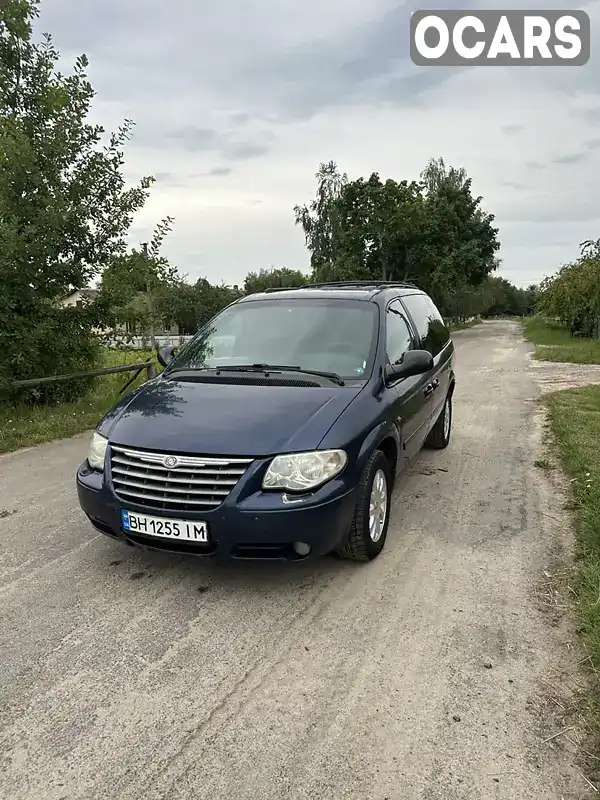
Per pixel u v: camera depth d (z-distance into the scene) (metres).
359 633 3.12
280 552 3.28
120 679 2.79
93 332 9.92
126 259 9.66
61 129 9.10
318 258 43.38
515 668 2.81
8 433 7.59
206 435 3.38
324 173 42.47
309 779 2.21
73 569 3.89
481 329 47.56
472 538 4.27
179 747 2.38
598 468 5.46
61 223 8.59
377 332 4.56
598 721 2.46
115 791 2.18
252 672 2.82
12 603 3.47
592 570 3.56
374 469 3.77
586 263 26.20
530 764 2.26
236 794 2.16
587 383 11.73
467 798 2.12
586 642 2.95
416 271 36.66
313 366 4.33
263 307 5.07
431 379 5.61
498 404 9.81
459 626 3.16
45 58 9.48
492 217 42.66
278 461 3.25
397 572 3.77
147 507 3.33
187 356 4.80
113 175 9.56
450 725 2.46
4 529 4.63
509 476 5.73
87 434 7.99
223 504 3.20
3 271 8.20
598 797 2.11
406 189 34.78
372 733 2.43
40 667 2.88
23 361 8.47
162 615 3.32
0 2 8.75
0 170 8.41
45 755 2.35
